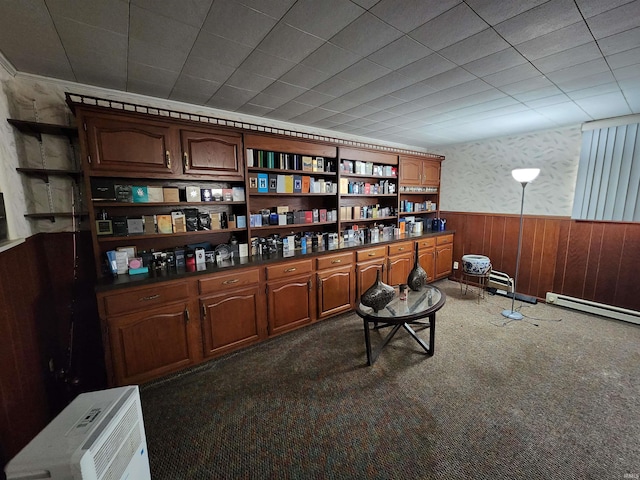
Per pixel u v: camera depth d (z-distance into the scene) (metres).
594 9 1.32
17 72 1.97
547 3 1.28
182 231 2.44
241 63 1.89
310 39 1.60
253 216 2.90
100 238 2.09
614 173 3.14
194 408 1.92
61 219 2.22
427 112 2.97
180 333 2.26
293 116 3.13
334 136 3.89
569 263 3.56
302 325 3.00
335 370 2.31
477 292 4.22
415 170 4.43
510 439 1.62
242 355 2.57
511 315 3.34
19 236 1.81
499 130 3.74
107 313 1.96
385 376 2.22
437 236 4.47
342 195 3.61
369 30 1.51
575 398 1.95
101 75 2.06
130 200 2.20
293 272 2.87
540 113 3.00
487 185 4.33
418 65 1.92
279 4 1.29
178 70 1.99
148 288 2.10
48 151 2.14
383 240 3.81
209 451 1.58
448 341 2.76
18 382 1.47
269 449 1.59
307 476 1.43
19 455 0.89
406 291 2.70
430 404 1.91
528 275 3.93
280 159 2.98
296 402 1.95
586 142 3.32
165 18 1.39
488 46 1.68
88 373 2.38
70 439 0.95
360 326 3.13
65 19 1.39
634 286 3.11
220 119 2.64
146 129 2.17
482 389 2.05
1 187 1.62
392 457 1.52
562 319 3.25
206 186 2.78
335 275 3.22
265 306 2.72
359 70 2.00
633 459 1.49
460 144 4.63
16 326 1.53
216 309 2.42
